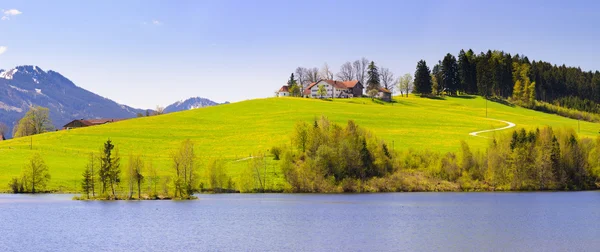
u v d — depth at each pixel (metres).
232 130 167.88
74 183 117.38
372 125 175.62
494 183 120.44
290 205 97.38
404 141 149.25
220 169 116.31
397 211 90.44
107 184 108.38
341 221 80.38
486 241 65.88
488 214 86.69
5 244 63.94
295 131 131.12
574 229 73.56
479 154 124.12
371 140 127.44
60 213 87.50
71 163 131.75
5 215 84.94
